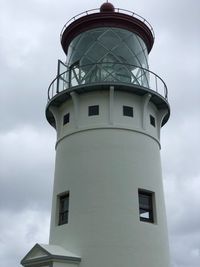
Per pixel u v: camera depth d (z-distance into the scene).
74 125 21.20
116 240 18.42
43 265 17.89
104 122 20.70
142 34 23.73
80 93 21.38
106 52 22.14
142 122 21.27
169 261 19.94
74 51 23.31
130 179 19.77
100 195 19.30
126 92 21.34
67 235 19.28
